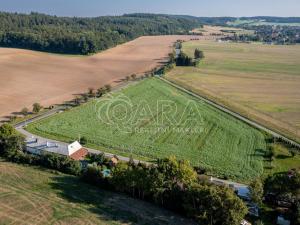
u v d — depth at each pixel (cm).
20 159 7238
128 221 5409
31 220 5297
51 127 9406
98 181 6406
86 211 5603
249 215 5759
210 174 7156
